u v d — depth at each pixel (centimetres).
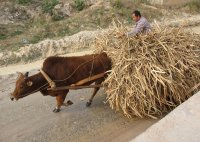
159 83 413
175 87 416
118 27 482
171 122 262
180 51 434
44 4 988
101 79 457
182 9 1038
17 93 425
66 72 441
